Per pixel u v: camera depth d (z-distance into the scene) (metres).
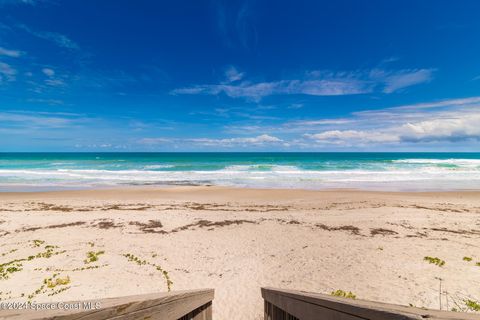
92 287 7.08
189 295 2.88
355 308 1.47
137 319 1.72
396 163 48.22
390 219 13.62
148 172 35.31
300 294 2.48
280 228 12.36
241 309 6.29
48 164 47.69
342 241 10.62
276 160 63.72
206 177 32.38
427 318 0.99
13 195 20.48
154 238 11.02
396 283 7.15
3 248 9.79
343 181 29.62
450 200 18.88
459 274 7.50
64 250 9.63
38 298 6.48
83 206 16.66
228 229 12.23
